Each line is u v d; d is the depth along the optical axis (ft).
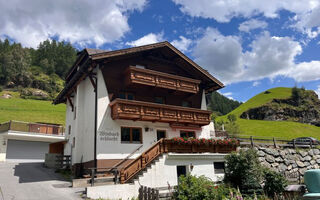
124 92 58.44
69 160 62.23
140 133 57.16
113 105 53.52
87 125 57.00
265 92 274.16
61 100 78.48
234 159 49.39
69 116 71.31
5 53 283.38
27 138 90.12
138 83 55.72
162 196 33.99
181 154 49.24
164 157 47.60
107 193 37.09
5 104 180.86
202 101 72.59
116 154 51.96
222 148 57.11
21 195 36.76
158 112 56.54
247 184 45.96
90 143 53.57
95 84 54.65
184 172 51.96
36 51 374.02
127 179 42.39
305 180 29.25
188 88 64.03
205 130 68.33
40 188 41.45
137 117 52.95
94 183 42.60
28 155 92.84
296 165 73.10
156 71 61.05
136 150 54.54
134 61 61.93
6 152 87.51
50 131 91.35
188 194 32.94
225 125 114.01
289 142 84.69
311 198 26.27
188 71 71.72
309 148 79.30
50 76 309.83
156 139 58.59
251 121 190.90
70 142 65.98
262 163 68.23
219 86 74.23
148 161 46.03
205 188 33.17
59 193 37.70
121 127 54.90
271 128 163.02
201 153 52.95
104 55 53.31
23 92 231.30
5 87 242.58
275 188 43.65
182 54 66.23
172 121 59.21
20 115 157.79
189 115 62.13
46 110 187.01
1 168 64.23
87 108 58.59
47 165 70.08
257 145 73.46
